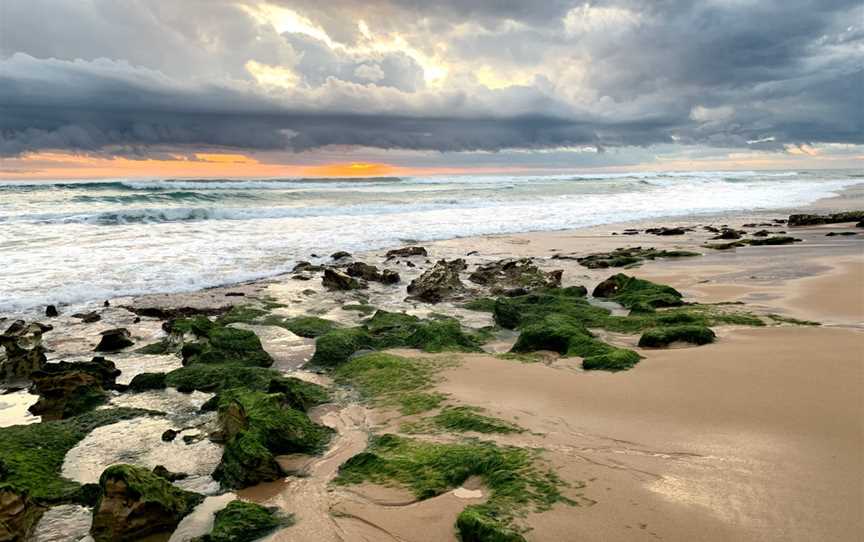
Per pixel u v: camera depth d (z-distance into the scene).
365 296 16.67
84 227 26.75
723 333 11.17
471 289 17.16
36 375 9.84
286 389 8.98
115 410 8.76
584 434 7.06
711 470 6.02
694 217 36.06
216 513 6.02
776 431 6.79
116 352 11.81
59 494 6.49
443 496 5.97
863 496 5.42
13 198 36.06
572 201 46.62
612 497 5.60
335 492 6.27
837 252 20.56
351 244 25.45
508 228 31.22
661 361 9.59
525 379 9.17
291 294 16.59
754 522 5.11
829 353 9.50
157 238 24.59
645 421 7.31
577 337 10.70
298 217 34.31
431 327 11.83
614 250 23.53
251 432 7.12
